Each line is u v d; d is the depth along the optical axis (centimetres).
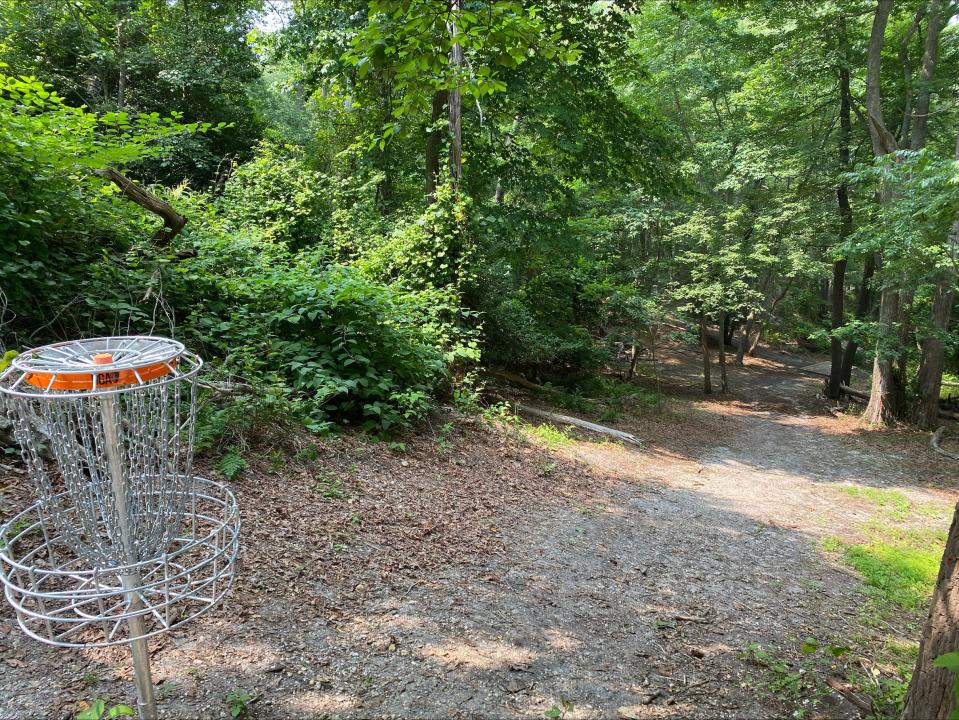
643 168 1484
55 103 579
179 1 1712
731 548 603
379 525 477
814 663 376
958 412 1781
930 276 1252
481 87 464
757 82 1841
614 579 481
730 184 1958
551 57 438
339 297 662
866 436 1456
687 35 2006
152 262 611
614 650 368
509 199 1619
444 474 635
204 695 264
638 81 1839
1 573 140
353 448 605
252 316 665
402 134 1359
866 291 1889
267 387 555
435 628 357
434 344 848
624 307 1730
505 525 554
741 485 918
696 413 1592
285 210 1196
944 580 246
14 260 499
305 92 1570
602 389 1633
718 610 449
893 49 1641
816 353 3155
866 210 1616
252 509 431
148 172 1553
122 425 145
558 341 1502
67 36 1533
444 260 1012
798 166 1798
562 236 1384
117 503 144
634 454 1019
